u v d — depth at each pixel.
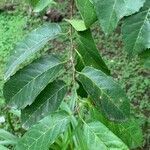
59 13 2.05
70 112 0.37
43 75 0.38
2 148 0.67
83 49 0.41
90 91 0.37
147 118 1.44
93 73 0.37
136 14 0.35
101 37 1.90
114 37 1.88
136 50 0.35
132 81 1.63
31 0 0.45
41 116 0.38
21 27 2.10
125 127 0.43
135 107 1.52
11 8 2.23
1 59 1.89
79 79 0.38
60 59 0.39
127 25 0.35
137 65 1.70
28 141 0.36
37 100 0.38
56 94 0.38
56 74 0.38
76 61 0.41
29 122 0.38
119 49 1.83
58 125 0.36
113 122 0.40
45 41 0.39
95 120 0.36
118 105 0.37
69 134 0.38
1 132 0.78
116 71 1.71
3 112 1.46
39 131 0.36
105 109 0.37
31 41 0.39
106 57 1.81
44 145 0.36
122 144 0.34
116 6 0.34
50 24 0.40
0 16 2.20
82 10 0.37
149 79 1.62
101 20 0.34
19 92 0.38
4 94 0.38
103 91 0.37
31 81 0.38
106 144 0.35
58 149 0.59
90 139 0.35
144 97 1.55
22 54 0.39
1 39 2.03
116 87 0.37
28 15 2.13
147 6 0.35
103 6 0.34
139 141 0.43
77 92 0.41
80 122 0.36
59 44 1.91
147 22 0.35
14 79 0.38
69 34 0.40
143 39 0.35
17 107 0.38
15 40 2.01
